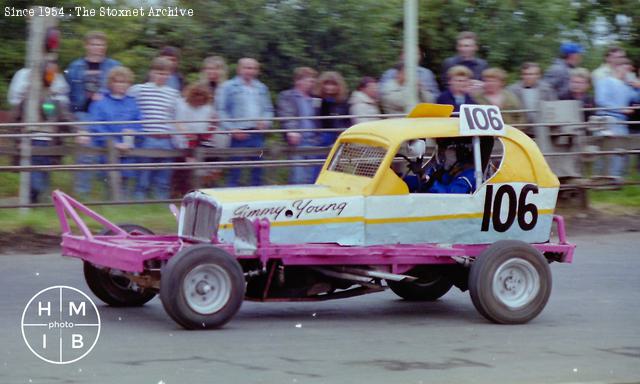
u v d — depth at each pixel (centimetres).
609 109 1867
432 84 1869
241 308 1191
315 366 902
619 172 1872
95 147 1596
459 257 1131
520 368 909
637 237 1706
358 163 1147
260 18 2225
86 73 1666
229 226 1058
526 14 2456
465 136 1131
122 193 1608
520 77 2383
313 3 2241
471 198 1128
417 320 1129
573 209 1848
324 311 1180
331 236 1090
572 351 982
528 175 1148
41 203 1579
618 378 877
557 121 1825
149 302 1194
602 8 2680
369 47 2286
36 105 1641
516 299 1103
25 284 1280
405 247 1105
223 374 867
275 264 1091
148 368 884
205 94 1669
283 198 1078
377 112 1766
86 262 1147
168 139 1633
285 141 1691
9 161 1561
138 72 2238
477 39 2438
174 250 1038
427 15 2433
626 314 1173
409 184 1143
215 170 1644
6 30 2273
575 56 1905
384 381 854
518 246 1098
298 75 1725
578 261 1510
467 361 932
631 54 2661
